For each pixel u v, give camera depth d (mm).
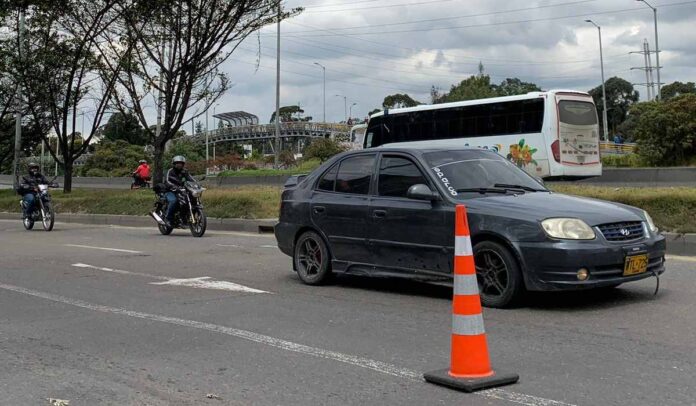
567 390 4652
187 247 13672
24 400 4766
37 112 28719
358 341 6109
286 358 5652
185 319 7133
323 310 7430
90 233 17531
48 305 8031
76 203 23703
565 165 25688
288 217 9273
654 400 4430
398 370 5238
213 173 53156
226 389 4914
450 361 5324
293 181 9625
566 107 25953
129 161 68750
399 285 8844
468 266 4895
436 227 7480
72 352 5984
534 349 5652
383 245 8031
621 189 16500
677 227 11758
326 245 8773
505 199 7336
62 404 4668
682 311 6879
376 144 31359
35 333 6684
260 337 6328
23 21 25203
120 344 6211
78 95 27656
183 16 22000
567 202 7277
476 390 4684
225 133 86562
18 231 18500
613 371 5043
